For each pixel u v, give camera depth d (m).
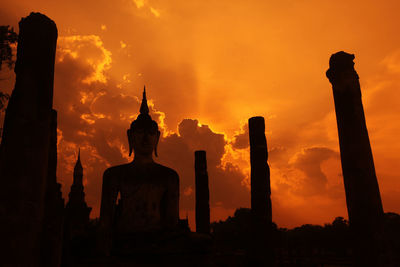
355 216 8.32
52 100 6.08
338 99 9.20
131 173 11.13
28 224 5.28
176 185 11.27
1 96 10.75
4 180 5.32
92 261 9.18
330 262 26.69
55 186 7.53
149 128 11.67
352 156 8.62
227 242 44.34
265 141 14.45
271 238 13.30
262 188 13.72
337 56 9.39
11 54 11.15
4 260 4.98
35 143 5.60
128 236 10.34
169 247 9.55
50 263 6.84
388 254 7.93
